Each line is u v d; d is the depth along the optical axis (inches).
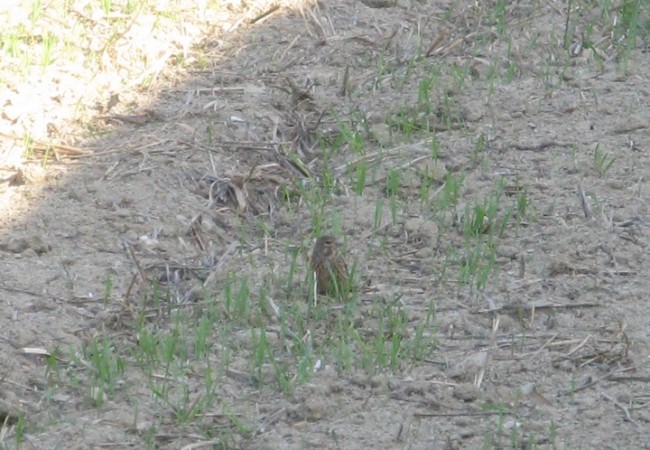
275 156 487.5
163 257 422.6
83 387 347.9
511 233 436.8
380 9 614.2
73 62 547.8
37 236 420.2
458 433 328.5
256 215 456.8
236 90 534.6
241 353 365.7
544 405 341.4
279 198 464.4
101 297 394.0
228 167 477.1
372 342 369.1
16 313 381.1
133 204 450.0
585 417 335.9
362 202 460.1
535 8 613.6
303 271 411.5
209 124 500.4
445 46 576.7
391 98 532.7
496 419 335.3
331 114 522.0
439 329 378.9
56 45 558.3
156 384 349.4
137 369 356.5
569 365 360.2
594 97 526.9
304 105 527.8
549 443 323.9
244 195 460.8
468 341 373.4
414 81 547.2
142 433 327.9
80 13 586.2
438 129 510.9
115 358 360.2
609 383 351.9
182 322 380.2
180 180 466.0
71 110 511.8
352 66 561.3
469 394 344.5
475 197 460.4
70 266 411.2
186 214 447.2
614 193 460.1
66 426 329.7
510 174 475.8
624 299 395.5
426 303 393.7
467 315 386.3
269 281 402.3
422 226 438.6
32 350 362.3
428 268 416.2
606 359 362.6
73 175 464.8
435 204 454.6
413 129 509.7
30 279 400.8
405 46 579.5
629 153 486.9
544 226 440.8
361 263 419.8
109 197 451.2
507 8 617.0
